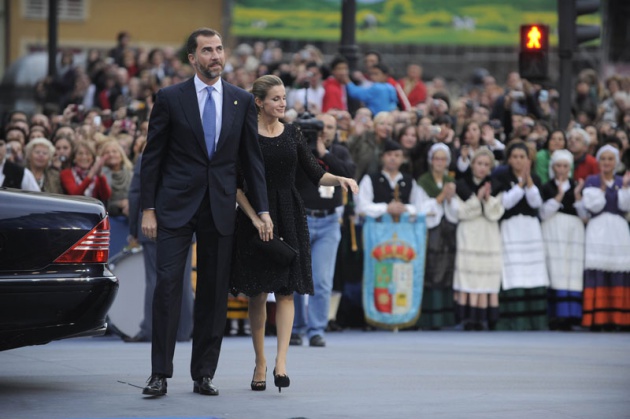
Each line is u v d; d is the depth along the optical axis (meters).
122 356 31.27
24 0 102.62
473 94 63.31
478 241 40.62
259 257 24.78
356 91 48.62
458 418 22.17
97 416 21.84
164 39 104.00
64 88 63.22
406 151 40.75
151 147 24.22
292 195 25.47
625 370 29.59
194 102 24.25
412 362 30.86
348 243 40.19
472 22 94.06
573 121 47.16
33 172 37.84
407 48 93.75
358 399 24.30
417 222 40.16
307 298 35.22
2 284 23.28
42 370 28.19
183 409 22.66
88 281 23.97
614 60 90.06
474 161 40.72
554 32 93.94
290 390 25.45
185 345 34.72
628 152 43.50
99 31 103.94
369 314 39.91
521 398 24.73
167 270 23.98
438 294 40.66
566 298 41.22
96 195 38.31
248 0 92.19
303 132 34.44
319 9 92.06
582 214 41.41
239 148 24.70
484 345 35.69
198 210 24.17
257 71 57.78
